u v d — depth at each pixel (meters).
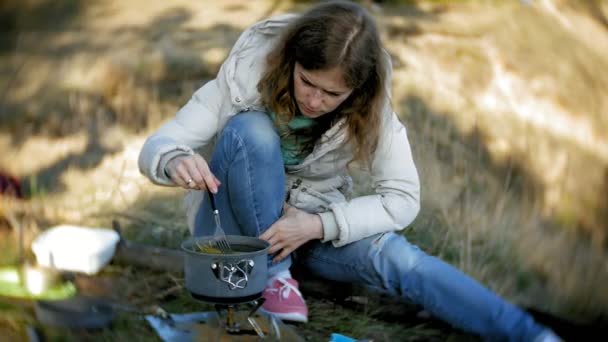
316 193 2.96
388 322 3.08
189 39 6.64
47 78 6.10
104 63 6.18
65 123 5.37
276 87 2.67
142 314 2.84
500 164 5.26
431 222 4.00
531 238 4.27
